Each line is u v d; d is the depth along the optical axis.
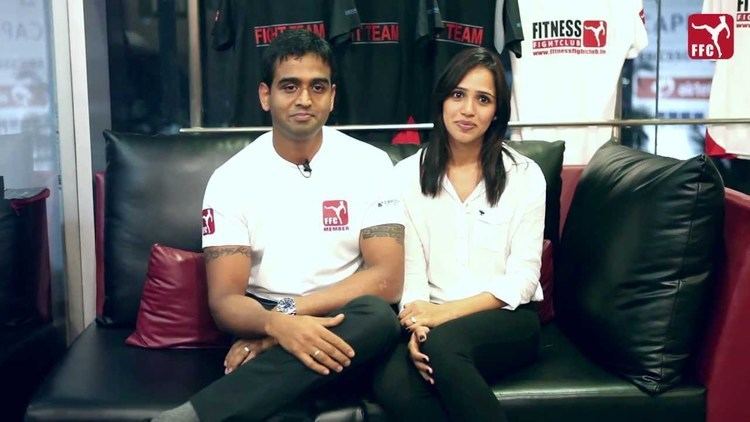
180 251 2.10
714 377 1.76
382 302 1.77
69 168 2.71
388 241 1.91
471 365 1.69
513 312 1.87
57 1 2.63
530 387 1.78
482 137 2.01
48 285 2.60
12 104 2.44
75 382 1.83
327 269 1.94
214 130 2.61
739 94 2.86
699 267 1.78
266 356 1.69
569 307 2.07
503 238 1.97
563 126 2.74
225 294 1.85
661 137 3.67
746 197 1.85
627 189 1.94
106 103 2.99
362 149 2.01
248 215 1.92
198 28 2.77
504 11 2.67
